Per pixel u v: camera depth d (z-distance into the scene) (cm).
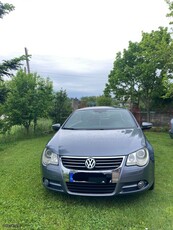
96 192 325
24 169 525
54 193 379
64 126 460
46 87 1180
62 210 323
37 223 289
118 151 330
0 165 570
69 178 328
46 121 1296
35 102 1106
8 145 882
